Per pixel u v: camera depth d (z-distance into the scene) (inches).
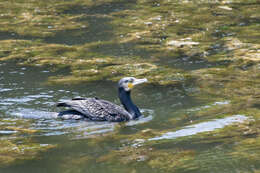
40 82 606.9
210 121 468.8
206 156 384.2
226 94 555.5
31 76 630.5
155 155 390.6
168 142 419.8
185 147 405.7
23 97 551.8
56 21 957.8
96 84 605.6
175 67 676.7
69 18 981.8
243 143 407.5
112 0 1153.4
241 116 478.0
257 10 1007.0
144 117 499.8
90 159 386.9
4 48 766.5
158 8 1056.2
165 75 639.8
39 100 543.8
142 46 783.7
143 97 560.7
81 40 825.5
